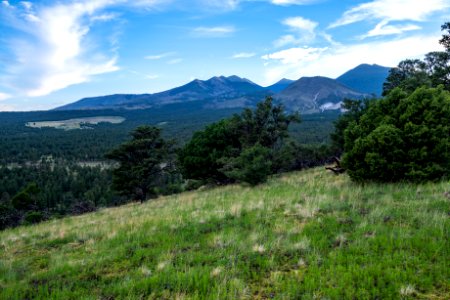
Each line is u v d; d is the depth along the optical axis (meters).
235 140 30.81
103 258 6.50
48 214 31.48
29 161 156.50
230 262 5.77
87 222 14.12
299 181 17.39
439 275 4.58
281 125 28.80
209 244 6.86
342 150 29.94
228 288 4.83
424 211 7.25
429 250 5.32
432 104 11.28
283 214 8.77
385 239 5.92
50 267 6.37
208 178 31.34
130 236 8.12
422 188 10.07
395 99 13.05
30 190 35.81
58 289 5.16
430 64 31.33
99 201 75.44
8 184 99.44
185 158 31.11
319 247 6.05
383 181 12.03
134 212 16.59
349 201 9.28
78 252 7.42
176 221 9.21
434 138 10.81
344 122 28.05
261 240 6.73
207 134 31.73
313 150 30.41
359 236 6.27
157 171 34.59
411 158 11.24
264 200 11.27
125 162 34.78
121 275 5.69
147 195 40.69
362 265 5.18
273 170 26.06
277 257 5.84
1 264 6.71
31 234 11.11
